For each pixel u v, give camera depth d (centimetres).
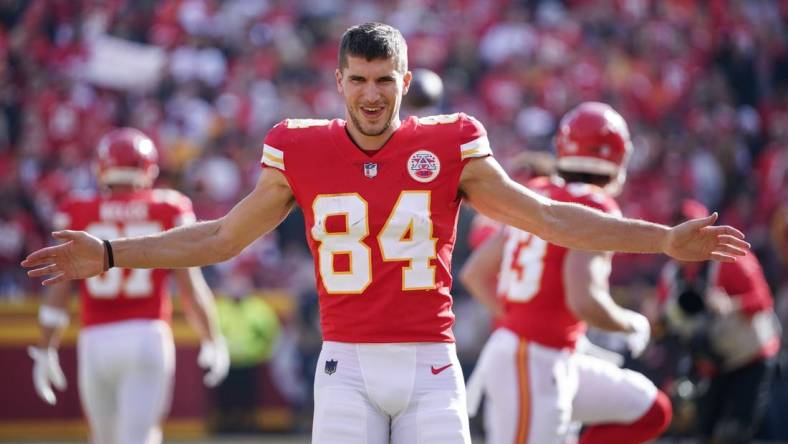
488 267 2020
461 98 5588
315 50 5884
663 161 5222
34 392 3716
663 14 6184
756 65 6012
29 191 4775
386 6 6131
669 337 2748
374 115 1327
